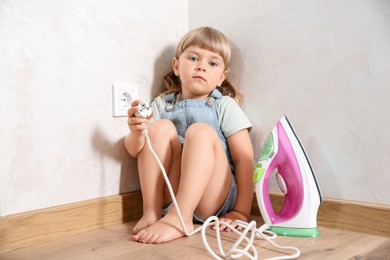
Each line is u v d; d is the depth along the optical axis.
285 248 0.96
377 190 1.11
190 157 1.14
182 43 1.33
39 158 1.08
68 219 1.13
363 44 1.11
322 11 1.18
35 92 1.06
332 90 1.17
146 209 1.19
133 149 1.22
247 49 1.35
